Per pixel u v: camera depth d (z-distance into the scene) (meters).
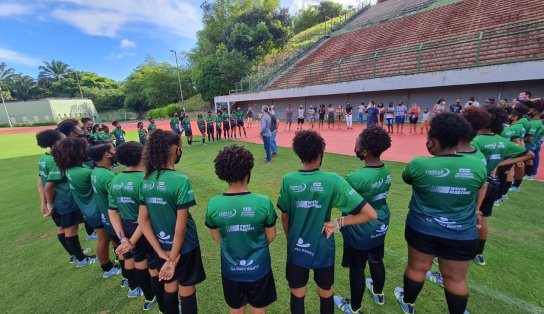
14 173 9.57
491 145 2.91
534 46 13.55
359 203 1.98
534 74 12.45
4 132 29.58
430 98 17.11
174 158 2.23
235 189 2.00
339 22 37.81
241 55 35.88
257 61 37.53
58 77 70.69
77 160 3.02
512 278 2.95
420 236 2.16
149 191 2.12
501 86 14.34
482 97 15.04
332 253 2.18
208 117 14.13
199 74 37.91
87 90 61.66
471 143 2.96
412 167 2.18
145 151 2.14
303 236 2.12
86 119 8.97
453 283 2.14
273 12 41.91
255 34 38.22
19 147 16.55
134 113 56.41
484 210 3.03
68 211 3.39
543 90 13.18
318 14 49.38
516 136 4.19
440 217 2.05
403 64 19.03
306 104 24.67
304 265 2.15
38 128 35.91
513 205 4.70
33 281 3.37
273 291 2.22
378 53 21.56
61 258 3.89
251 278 2.04
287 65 30.92
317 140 2.02
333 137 13.09
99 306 2.90
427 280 3.01
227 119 15.01
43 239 4.50
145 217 2.23
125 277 3.21
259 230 2.00
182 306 2.35
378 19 30.56
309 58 29.36
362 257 2.39
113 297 3.04
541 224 4.05
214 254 3.77
